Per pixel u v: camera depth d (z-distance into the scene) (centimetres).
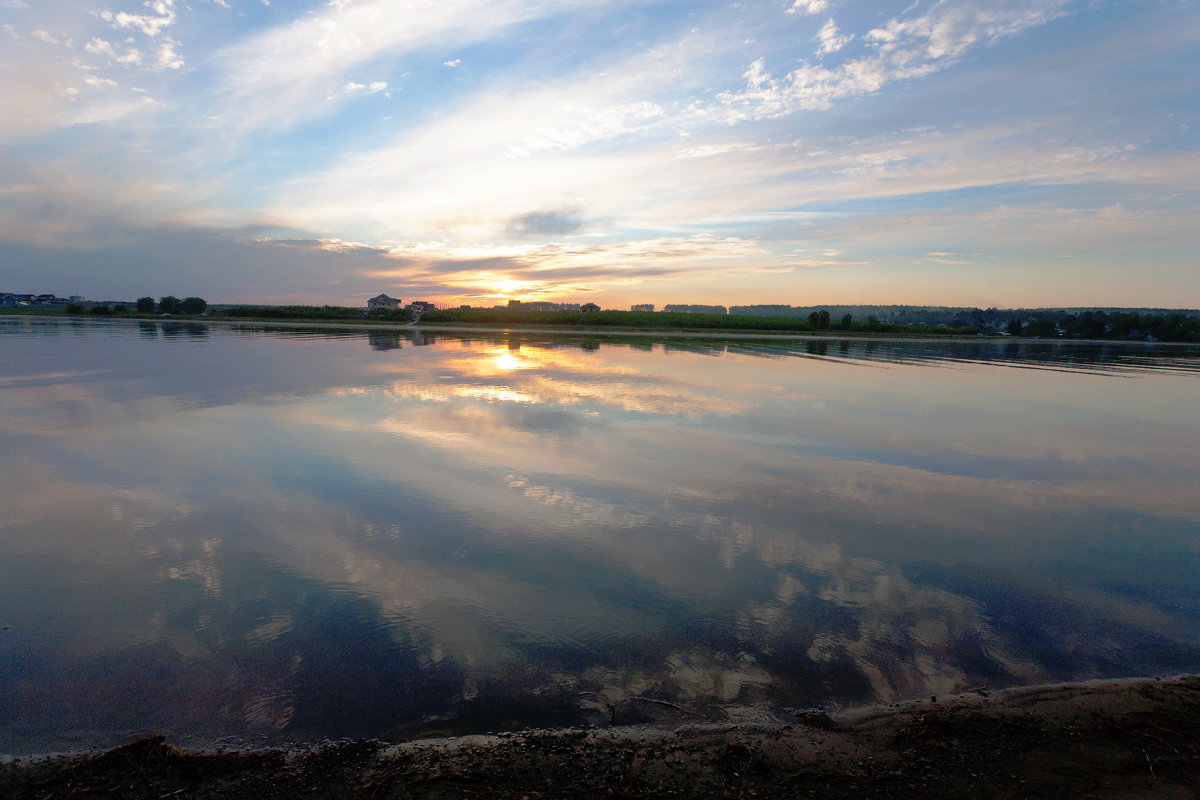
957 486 826
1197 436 1198
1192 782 287
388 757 305
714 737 325
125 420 1127
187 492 732
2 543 579
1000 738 323
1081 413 1454
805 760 307
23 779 286
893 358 3066
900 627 448
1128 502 771
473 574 523
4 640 411
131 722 330
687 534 625
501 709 347
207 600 471
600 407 1316
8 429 1050
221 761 300
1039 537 640
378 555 561
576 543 595
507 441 995
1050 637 438
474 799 275
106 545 577
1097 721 338
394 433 1036
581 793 281
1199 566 569
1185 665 402
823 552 588
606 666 391
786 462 918
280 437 1002
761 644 421
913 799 278
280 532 612
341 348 2814
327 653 400
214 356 2348
